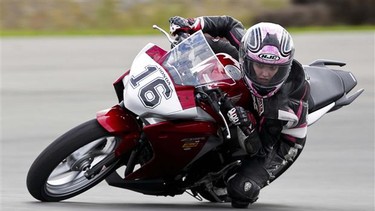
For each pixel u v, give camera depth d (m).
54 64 48.31
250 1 75.81
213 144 17.83
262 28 17.28
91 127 17.86
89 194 21.23
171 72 17.62
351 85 22.67
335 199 21.31
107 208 18.38
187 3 74.62
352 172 25.22
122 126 17.67
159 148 17.41
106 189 22.36
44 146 28.80
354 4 69.81
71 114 34.47
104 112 18.17
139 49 53.75
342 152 28.14
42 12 72.50
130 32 64.06
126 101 17.44
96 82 42.22
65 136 17.98
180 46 18.23
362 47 53.06
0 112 35.09
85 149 18.39
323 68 22.86
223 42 19.11
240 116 17.34
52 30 67.88
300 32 62.81
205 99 17.42
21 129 31.70
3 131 31.38
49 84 41.78
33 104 36.75
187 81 17.52
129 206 19.00
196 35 18.47
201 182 18.97
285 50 17.02
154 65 17.75
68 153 17.88
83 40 58.84
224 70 17.98
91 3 74.75
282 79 17.23
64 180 18.92
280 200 21.11
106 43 56.97
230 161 18.81
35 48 54.94
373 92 39.25
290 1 75.06
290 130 18.80
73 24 70.00
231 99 17.86
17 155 27.25
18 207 18.12
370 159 27.08
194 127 17.33
